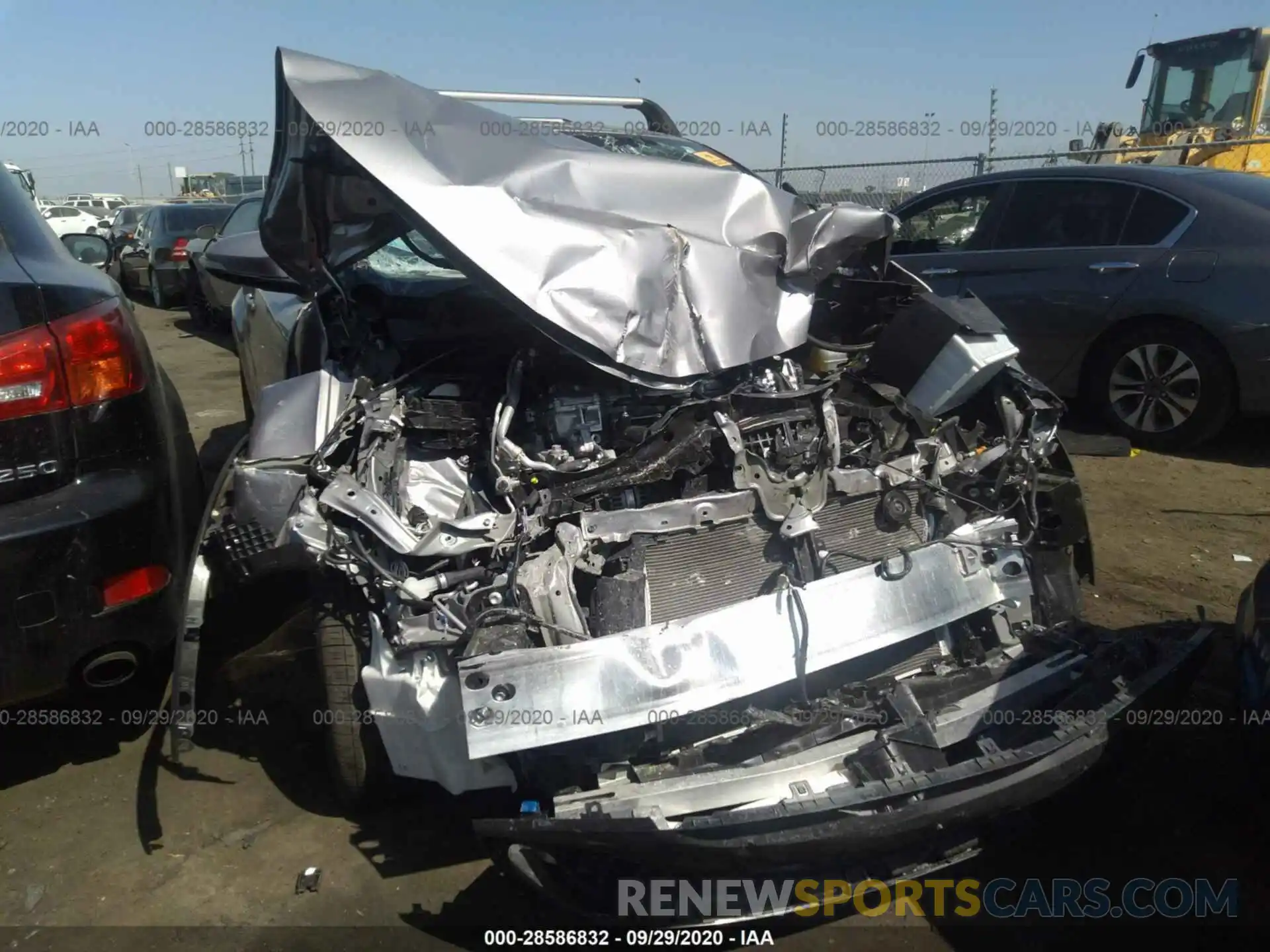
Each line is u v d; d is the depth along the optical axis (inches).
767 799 87.3
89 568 106.0
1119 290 232.7
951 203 270.7
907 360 119.4
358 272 142.2
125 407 111.5
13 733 129.5
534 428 107.7
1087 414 248.5
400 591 92.3
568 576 95.0
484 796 109.9
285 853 106.3
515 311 99.0
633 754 90.7
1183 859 103.8
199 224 548.4
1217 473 218.8
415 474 107.0
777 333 111.3
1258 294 215.3
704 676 90.7
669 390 103.8
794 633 94.9
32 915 97.8
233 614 150.8
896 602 100.0
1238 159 406.9
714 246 109.7
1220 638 143.9
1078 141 414.0
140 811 113.7
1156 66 493.4
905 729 91.7
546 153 111.2
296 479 98.7
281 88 102.9
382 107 102.0
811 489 105.0
